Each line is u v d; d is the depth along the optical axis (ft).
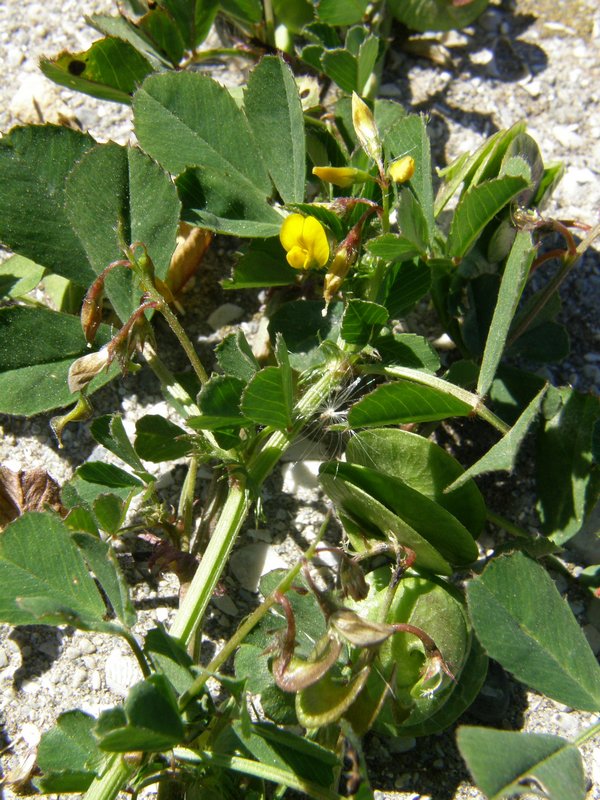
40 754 0.23
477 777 0.19
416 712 0.24
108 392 0.32
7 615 0.23
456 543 0.26
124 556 0.29
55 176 0.29
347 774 0.25
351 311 0.27
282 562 0.30
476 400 0.25
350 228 0.29
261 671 0.25
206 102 0.30
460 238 0.28
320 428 0.31
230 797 0.24
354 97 0.27
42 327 0.28
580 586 0.30
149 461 0.28
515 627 0.23
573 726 0.28
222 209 0.29
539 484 0.29
